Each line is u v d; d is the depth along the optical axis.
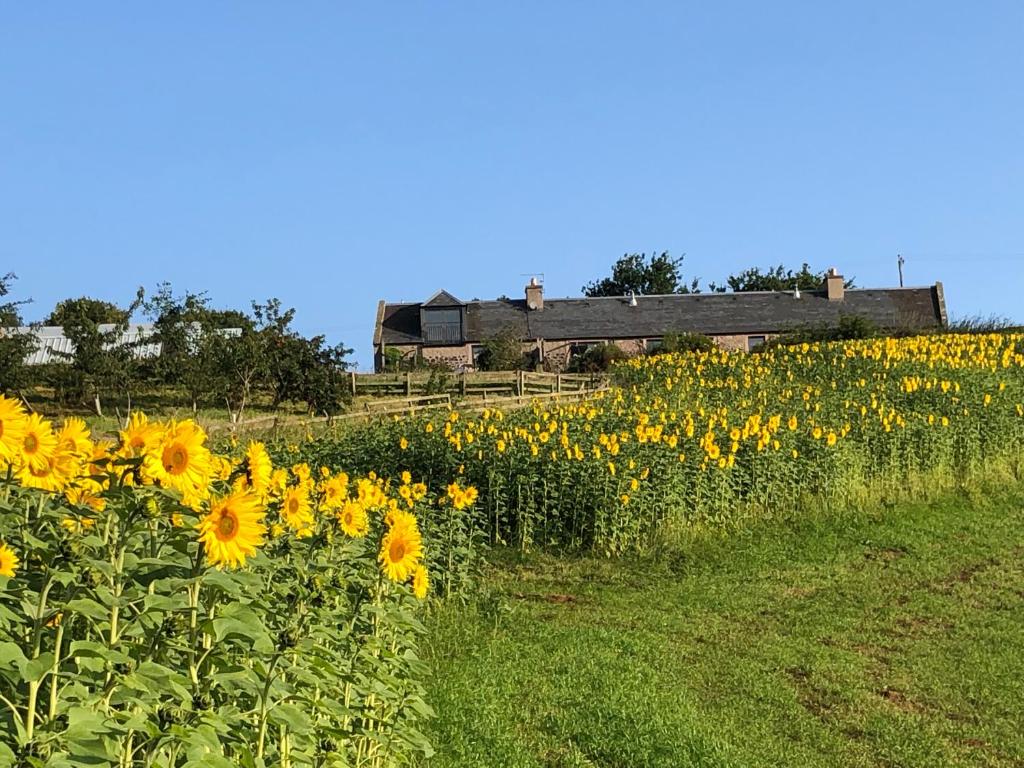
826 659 10.06
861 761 7.58
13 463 3.90
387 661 6.39
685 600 12.28
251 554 3.98
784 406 21.09
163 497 3.86
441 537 11.67
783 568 13.71
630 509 14.53
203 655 4.08
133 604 3.87
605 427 17.55
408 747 6.22
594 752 7.27
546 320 58.50
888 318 59.50
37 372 27.39
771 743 7.80
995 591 12.77
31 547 3.82
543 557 14.19
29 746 3.15
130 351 28.64
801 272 91.38
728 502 15.53
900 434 17.95
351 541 6.73
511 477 14.84
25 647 3.64
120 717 3.58
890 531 15.34
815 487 16.44
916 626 11.34
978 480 18.11
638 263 89.94
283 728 4.54
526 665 9.13
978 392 21.02
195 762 3.70
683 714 8.03
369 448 16.62
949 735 8.28
